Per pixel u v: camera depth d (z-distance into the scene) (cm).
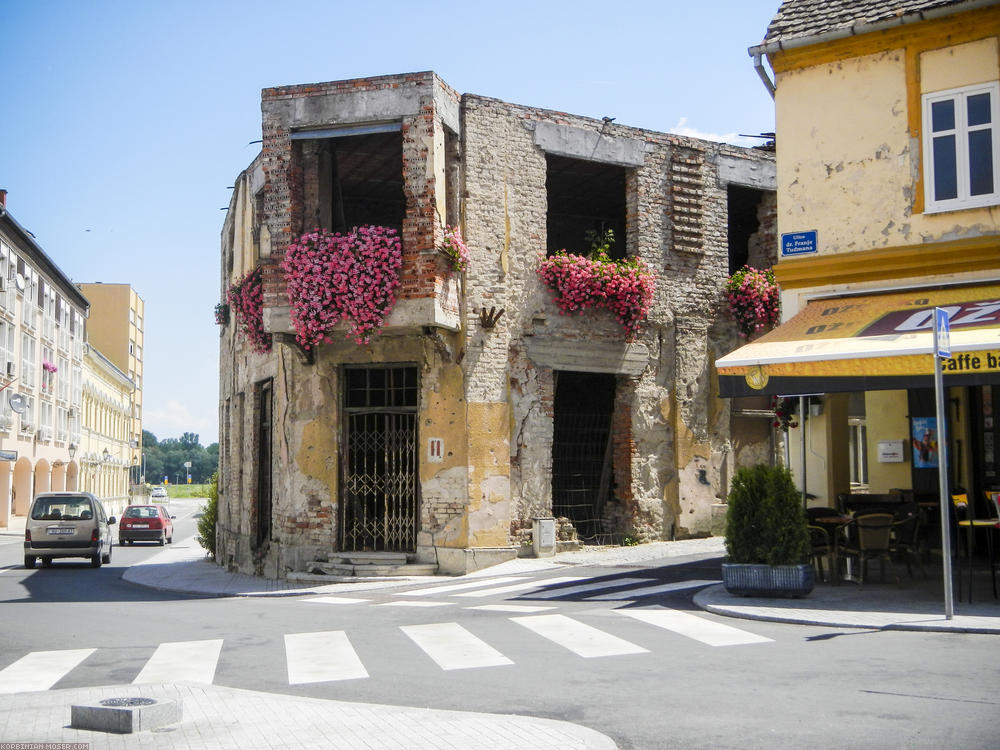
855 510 1382
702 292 2006
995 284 1236
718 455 2005
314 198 1730
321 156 1772
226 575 1977
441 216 1644
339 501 1739
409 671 798
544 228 1833
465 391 1695
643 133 1958
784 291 1384
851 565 1304
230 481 2248
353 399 1769
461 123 1753
